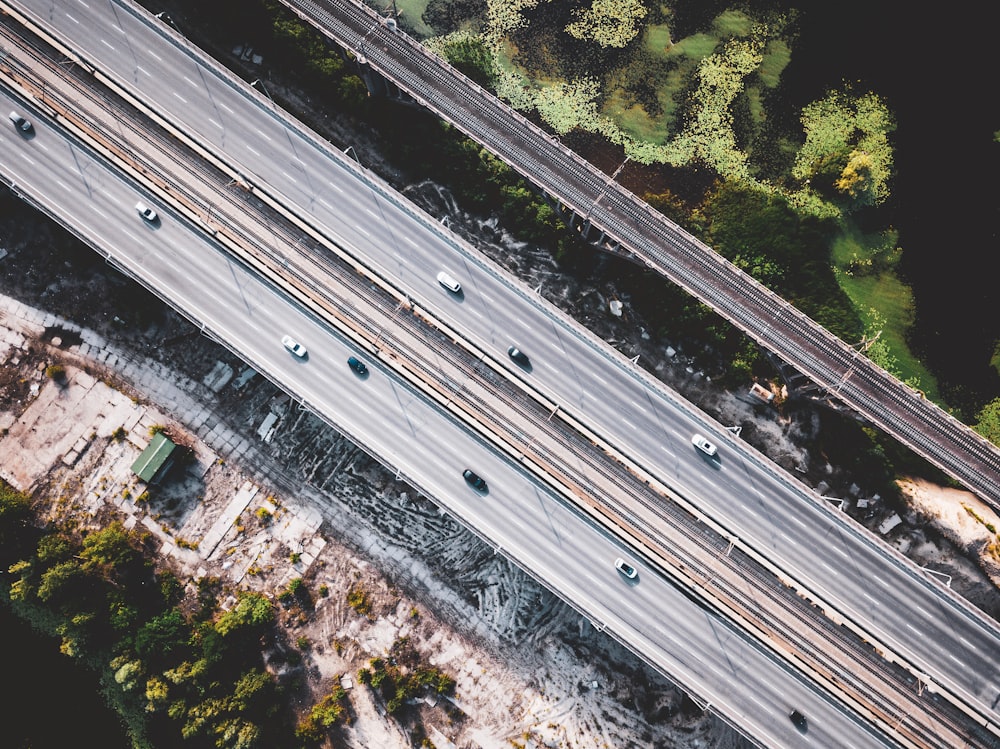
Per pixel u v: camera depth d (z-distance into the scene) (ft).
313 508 340.59
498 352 321.32
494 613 337.31
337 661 333.83
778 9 359.25
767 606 312.29
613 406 318.65
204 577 335.88
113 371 344.08
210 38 346.33
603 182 323.57
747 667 307.58
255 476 341.62
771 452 339.98
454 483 315.17
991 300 347.15
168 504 338.75
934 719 306.35
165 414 342.85
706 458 316.19
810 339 318.86
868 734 304.50
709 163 356.18
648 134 359.05
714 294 321.52
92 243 319.27
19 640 335.06
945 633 308.19
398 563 339.16
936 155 352.90
